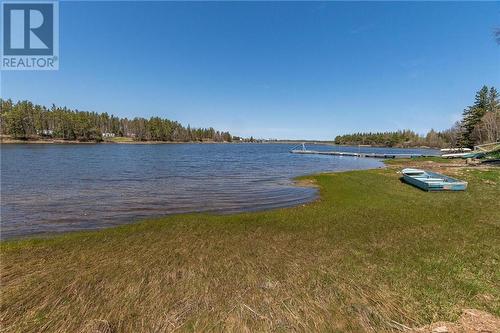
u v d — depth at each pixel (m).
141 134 141.38
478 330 4.22
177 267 6.84
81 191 18.66
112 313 4.89
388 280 5.93
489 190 17.06
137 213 13.34
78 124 110.38
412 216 11.56
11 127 95.44
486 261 6.84
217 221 11.44
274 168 38.31
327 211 13.02
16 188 19.44
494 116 58.72
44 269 6.77
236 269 6.68
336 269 6.56
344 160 56.69
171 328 4.46
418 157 54.25
